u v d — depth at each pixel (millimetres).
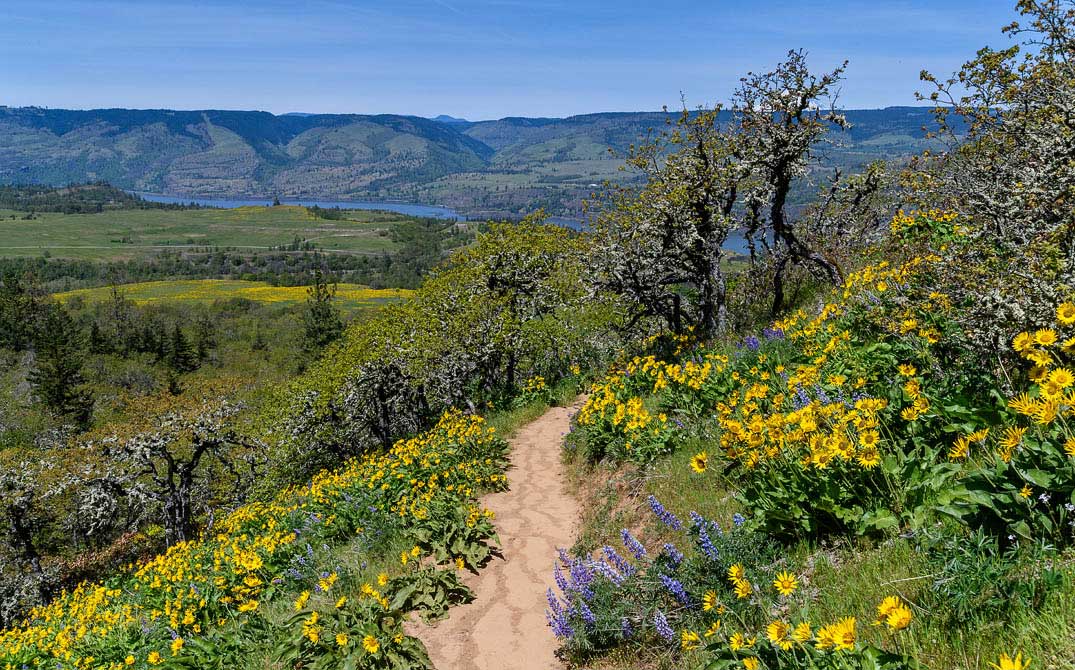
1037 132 6766
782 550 4676
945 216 8750
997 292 4633
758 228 16609
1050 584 2695
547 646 5871
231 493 35438
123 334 109562
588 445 11258
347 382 27594
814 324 9305
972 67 7668
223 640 7027
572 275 24188
